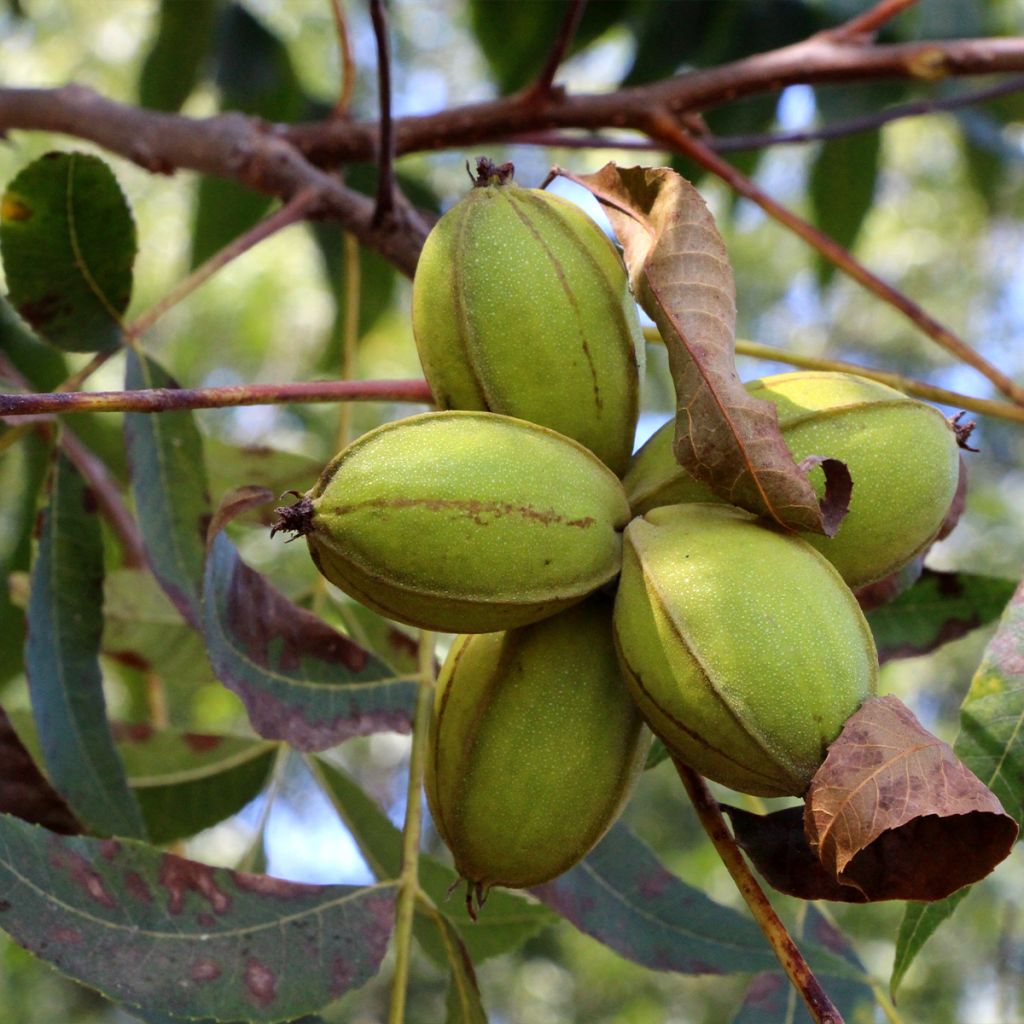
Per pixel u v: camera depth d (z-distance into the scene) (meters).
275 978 0.75
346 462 0.73
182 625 0.88
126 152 0.89
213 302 2.18
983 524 2.05
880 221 2.67
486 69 1.13
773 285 2.74
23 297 0.80
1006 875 1.93
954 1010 1.91
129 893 0.74
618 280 0.75
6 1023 1.71
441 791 0.74
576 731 0.74
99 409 0.73
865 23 0.89
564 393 0.74
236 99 1.04
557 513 0.73
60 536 0.81
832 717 0.72
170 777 0.85
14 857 0.73
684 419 0.73
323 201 0.85
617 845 0.81
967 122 1.07
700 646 0.72
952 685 2.18
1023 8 1.20
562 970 2.38
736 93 0.88
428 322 0.75
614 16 1.04
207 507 0.81
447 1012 0.78
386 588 0.73
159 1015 0.75
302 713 0.78
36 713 0.80
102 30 2.15
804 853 0.73
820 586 0.72
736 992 2.34
